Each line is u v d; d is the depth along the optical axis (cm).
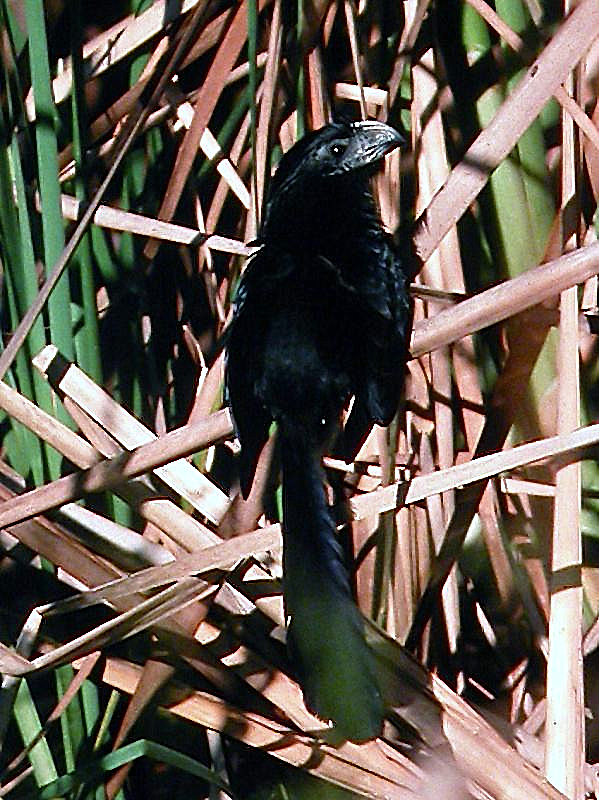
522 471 861
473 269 860
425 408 859
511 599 859
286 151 859
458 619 859
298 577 845
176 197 859
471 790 848
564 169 854
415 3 859
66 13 869
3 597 860
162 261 866
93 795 852
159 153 865
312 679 844
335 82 862
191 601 847
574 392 848
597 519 859
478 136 854
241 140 864
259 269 854
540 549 860
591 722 859
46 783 851
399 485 847
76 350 861
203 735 861
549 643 848
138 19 864
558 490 848
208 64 868
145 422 862
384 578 855
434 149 859
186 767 847
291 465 848
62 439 852
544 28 859
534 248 859
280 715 852
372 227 854
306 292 852
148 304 863
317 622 844
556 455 849
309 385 850
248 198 860
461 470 846
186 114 863
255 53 848
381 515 856
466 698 859
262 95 857
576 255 846
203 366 862
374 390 851
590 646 857
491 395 859
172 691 851
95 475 848
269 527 847
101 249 862
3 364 848
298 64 856
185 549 852
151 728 858
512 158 858
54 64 869
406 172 860
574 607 848
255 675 850
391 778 848
